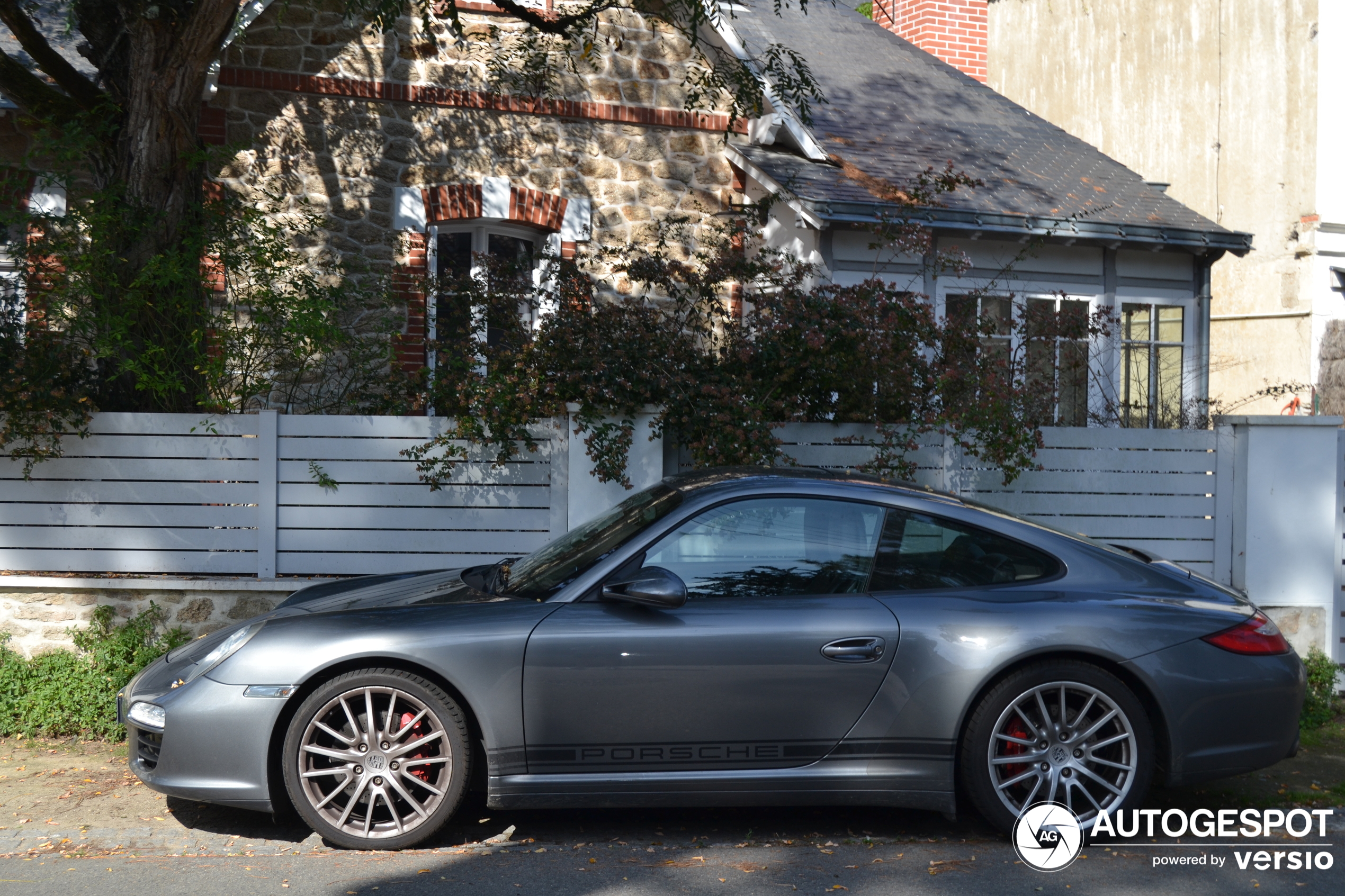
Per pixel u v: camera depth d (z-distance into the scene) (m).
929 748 4.11
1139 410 11.74
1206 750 4.19
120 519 6.47
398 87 10.02
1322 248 13.30
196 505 6.52
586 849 4.16
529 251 10.78
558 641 4.05
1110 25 16.06
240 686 4.02
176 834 4.27
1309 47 13.27
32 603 6.29
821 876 3.90
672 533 4.29
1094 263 11.52
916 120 12.80
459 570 5.19
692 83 10.18
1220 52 14.40
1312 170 13.28
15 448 6.39
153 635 6.32
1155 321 11.80
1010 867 4.02
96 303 6.58
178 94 7.08
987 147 12.45
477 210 10.22
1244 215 14.07
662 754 4.09
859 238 10.66
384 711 4.10
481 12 10.25
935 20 16.30
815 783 4.11
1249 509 6.92
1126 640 4.15
